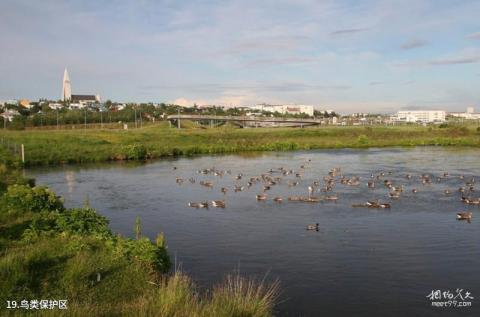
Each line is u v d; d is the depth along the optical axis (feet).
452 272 98.53
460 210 154.81
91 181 225.56
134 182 222.89
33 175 246.88
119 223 140.26
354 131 538.06
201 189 202.49
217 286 88.38
